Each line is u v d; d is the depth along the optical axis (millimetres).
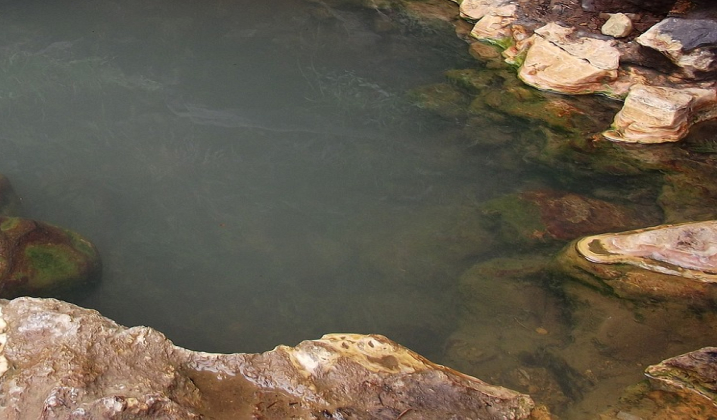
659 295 3955
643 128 5707
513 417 3068
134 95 6441
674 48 6113
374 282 4312
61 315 3203
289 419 2883
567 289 4113
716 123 5938
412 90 6617
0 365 2947
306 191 5141
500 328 3906
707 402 3248
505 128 6000
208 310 4059
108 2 8500
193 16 8195
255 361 3168
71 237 4250
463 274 4340
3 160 5359
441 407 3023
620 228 4672
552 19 7410
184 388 2947
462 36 7828
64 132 5816
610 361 3582
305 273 4371
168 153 5566
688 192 5066
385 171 5395
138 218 4809
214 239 4633
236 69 6980
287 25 8055
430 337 3902
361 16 8320
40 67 6926
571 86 6484
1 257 3807
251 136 5816
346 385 3066
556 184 5227
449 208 4969
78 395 2768
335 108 6285
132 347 3100
